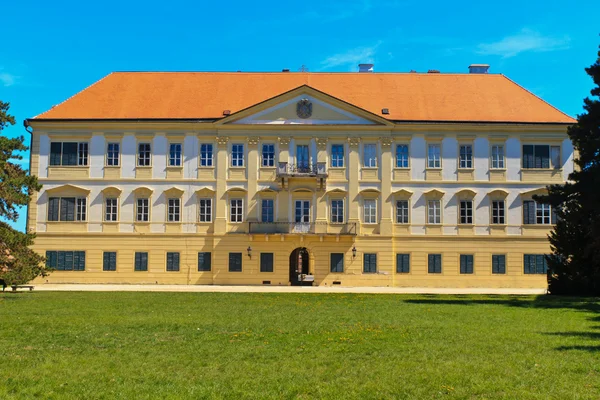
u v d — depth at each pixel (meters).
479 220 60.19
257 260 59.84
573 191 42.56
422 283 59.81
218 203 60.22
